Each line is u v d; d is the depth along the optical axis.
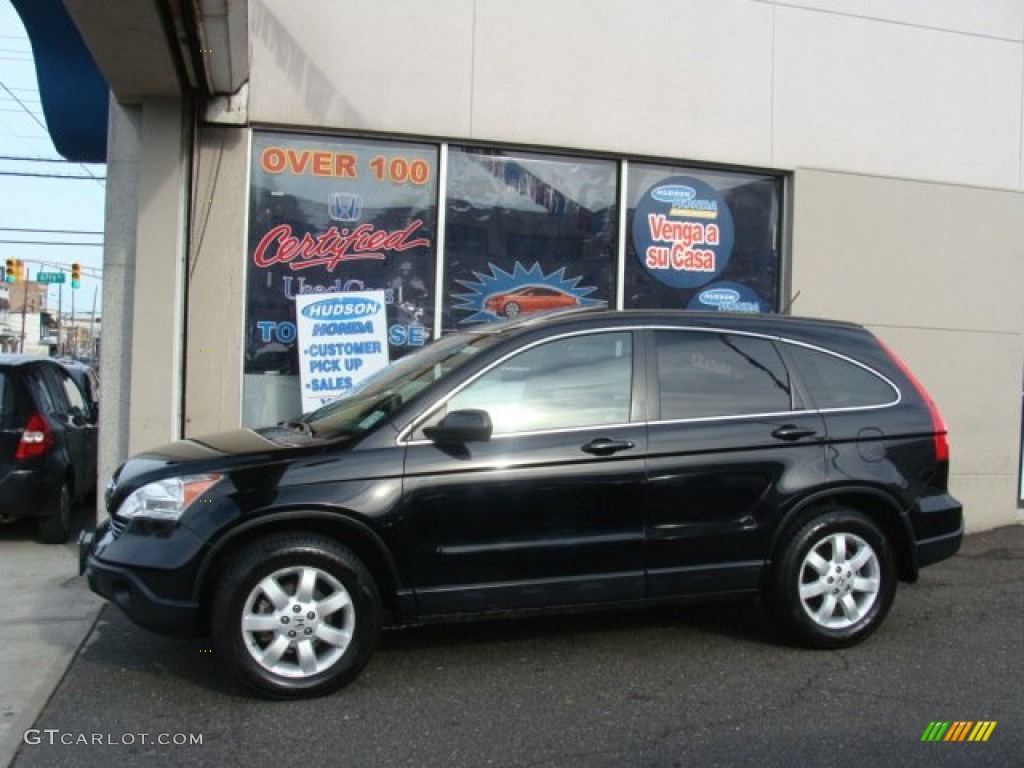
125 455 7.42
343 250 7.74
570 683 4.67
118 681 4.68
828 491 5.09
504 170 8.08
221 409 7.43
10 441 7.64
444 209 7.91
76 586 6.51
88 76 7.98
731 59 8.44
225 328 7.44
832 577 5.13
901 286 8.91
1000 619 5.91
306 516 4.39
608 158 8.30
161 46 6.01
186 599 4.31
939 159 9.02
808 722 4.21
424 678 4.73
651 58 8.23
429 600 4.57
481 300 8.04
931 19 8.98
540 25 7.96
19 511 7.64
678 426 4.94
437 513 4.54
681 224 8.53
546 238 8.19
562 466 4.71
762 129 8.53
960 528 5.47
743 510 4.98
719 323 5.26
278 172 7.62
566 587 4.73
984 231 9.15
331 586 4.45
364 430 4.63
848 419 5.23
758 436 5.03
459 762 3.79
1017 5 9.23
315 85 7.52
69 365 10.95
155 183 7.15
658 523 4.84
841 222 8.74
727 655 5.11
